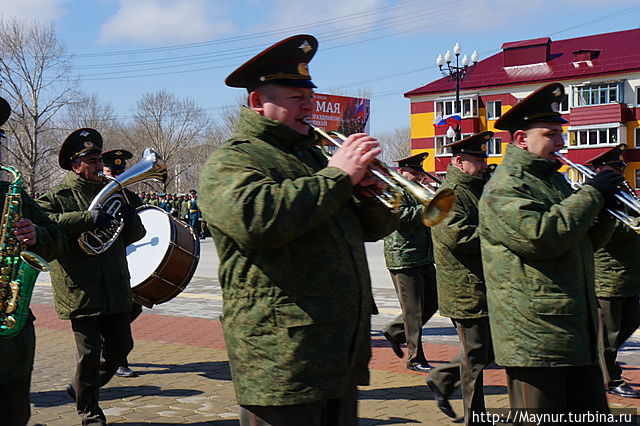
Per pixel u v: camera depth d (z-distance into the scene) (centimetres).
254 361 288
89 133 574
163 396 608
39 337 870
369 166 295
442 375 533
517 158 395
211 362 734
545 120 394
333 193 276
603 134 4375
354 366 295
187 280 673
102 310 522
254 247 275
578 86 4416
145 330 908
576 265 376
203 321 971
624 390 599
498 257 384
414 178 770
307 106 310
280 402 282
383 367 705
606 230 401
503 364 381
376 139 288
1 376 345
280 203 270
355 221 312
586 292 378
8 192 370
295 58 307
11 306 348
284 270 284
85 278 521
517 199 374
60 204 565
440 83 4872
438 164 4750
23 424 362
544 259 370
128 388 634
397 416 545
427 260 688
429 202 281
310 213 272
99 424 505
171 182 6347
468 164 532
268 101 306
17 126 4538
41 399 600
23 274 355
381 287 1277
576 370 382
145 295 664
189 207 3228
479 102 4691
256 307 287
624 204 383
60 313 520
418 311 689
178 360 743
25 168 4291
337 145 301
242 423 300
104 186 583
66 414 556
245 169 284
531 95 394
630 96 4291
